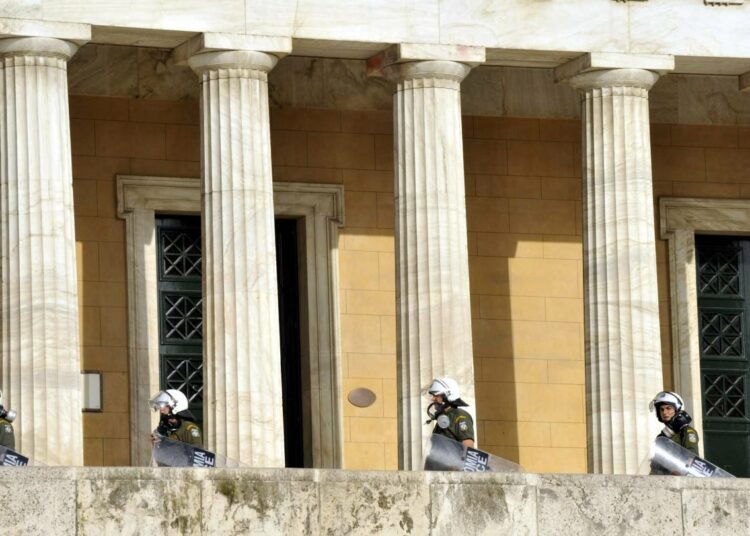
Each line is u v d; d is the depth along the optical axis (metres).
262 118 67.62
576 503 55.44
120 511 51.84
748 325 79.06
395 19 68.75
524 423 76.06
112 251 72.75
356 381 74.75
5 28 65.38
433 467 58.81
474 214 76.56
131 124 73.38
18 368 64.69
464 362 68.44
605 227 70.31
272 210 67.56
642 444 69.38
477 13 69.44
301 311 75.00
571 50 70.25
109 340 72.38
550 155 77.44
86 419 71.69
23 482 51.06
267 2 67.69
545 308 76.75
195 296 74.12
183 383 73.62
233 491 52.91
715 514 56.31
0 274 65.31
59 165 65.69
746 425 78.69
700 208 78.38
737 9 71.56
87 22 66.12
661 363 73.50
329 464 74.06
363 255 75.31
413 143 69.00
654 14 70.94
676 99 78.75
